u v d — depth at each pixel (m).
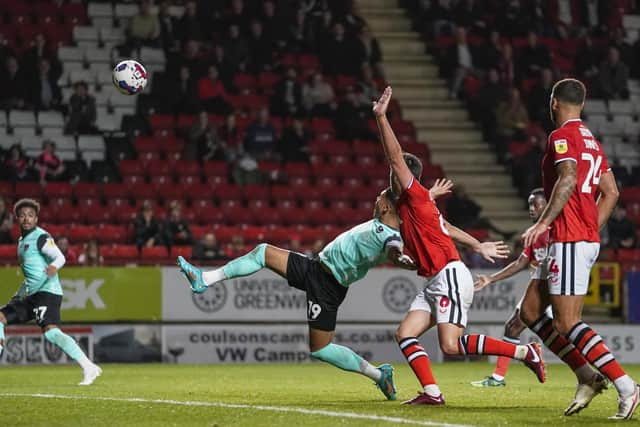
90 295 47.31
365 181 60.66
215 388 28.97
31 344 46.50
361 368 23.91
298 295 48.97
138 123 60.84
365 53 66.31
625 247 54.69
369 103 63.94
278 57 66.00
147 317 47.81
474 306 49.41
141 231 49.94
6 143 59.50
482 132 65.62
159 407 21.75
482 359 50.00
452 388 29.86
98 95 63.19
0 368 42.69
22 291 30.78
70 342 30.50
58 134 60.47
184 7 68.19
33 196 55.38
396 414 20.06
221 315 48.41
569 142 19.78
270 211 56.78
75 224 54.34
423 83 68.25
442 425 18.09
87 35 65.62
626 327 50.53
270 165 59.72
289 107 62.84
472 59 67.94
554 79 67.44
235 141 59.91
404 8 73.69
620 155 65.69
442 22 70.94
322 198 58.69
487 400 24.67
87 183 56.66
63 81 63.59
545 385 31.77
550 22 71.69
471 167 63.47
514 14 70.94
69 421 19.14
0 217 49.91
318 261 23.30
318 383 31.70
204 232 53.75
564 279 19.84
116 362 47.56
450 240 22.36
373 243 22.48
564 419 19.50
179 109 61.75
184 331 48.19
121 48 63.28
